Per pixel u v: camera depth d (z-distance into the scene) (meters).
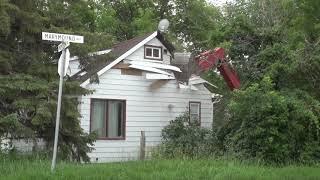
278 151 16.59
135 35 35.94
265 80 17.72
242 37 21.14
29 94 14.12
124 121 22.38
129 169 12.12
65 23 16.16
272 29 20.86
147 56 23.38
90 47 15.88
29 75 14.32
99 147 21.61
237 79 20.33
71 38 11.49
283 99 16.84
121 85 22.34
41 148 15.11
